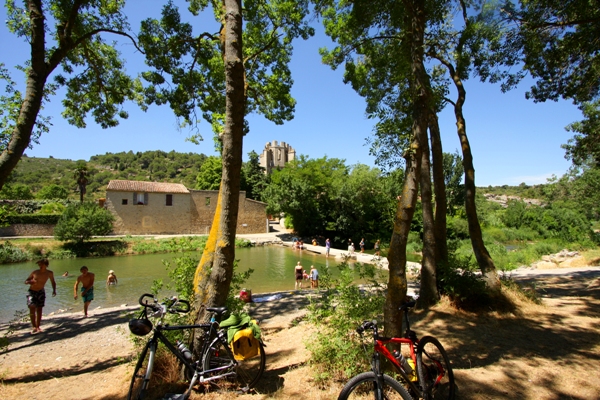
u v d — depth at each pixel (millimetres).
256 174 61469
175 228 42219
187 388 3836
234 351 3750
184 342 4168
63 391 4324
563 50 8891
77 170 45938
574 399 3541
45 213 37188
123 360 5031
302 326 7098
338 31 9047
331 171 43312
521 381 3951
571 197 32062
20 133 5207
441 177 8203
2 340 5938
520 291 7805
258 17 9625
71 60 9109
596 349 4926
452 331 5969
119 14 8484
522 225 47000
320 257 28453
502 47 9078
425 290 7793
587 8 7887
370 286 6148
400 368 3186
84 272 9914
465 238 36688
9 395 4289
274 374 4371
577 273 13578
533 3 8320
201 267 4395
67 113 9938
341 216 38875
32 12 5312
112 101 10219
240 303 5090
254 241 37906
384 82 8141
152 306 3557
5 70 6547
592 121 15250
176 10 8586
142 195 40781
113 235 38812
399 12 5723
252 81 10742
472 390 3742
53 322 9156
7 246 26828
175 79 9617
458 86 8750
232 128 4324
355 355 3789
